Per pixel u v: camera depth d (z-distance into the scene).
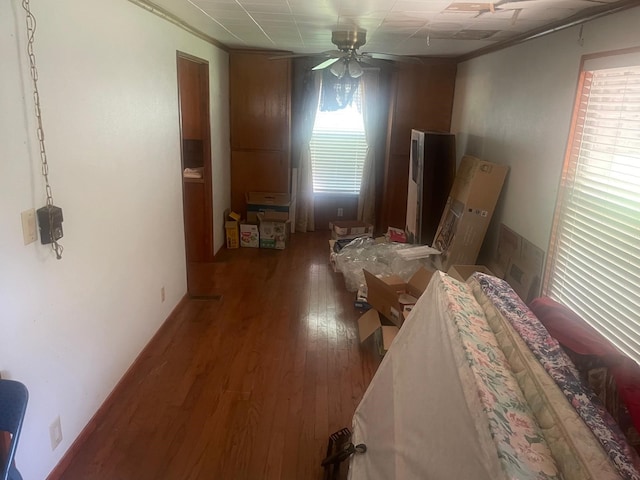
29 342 1.82
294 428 2.47
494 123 4.02
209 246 4.90
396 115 5.54
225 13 3.09
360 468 1.90
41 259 1.88
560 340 1.65
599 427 1.16
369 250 4.62
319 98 5.67
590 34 2.53
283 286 4.34
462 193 4.02
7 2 1.62
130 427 2.42
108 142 2.42
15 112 1.68
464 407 1.27
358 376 2.95
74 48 2.06
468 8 2.51
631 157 2.18
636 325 2.08
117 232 2.58
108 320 2.52
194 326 3.53
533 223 3.15
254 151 5.56
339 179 6.06
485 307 1.84
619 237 2.23
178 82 3.58
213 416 2.53
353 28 3.41
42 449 1.95
